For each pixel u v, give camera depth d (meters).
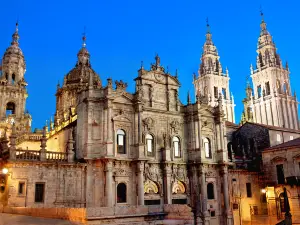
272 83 118.06
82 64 78.75
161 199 54.19
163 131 57.31
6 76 93.94
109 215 31.11
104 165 49.25
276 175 65.44
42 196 45.81
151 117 56.38
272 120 115.56
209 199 58.31
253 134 72.94
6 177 43.38
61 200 46.62
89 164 49.31
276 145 67.69
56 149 63.44
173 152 57.53
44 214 32.06
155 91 58.03
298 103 121.88
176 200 55.56
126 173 51.22
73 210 29.78
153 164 54.84
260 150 69.69
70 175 48.00
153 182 54.31
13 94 91.50
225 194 59.28
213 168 60.25
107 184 48.19
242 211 63.56
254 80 125.06
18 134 78.69
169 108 58.62
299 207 58.25
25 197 44.53
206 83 121.69
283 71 121.19
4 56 95.88
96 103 51.53
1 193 43.03
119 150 51.88
